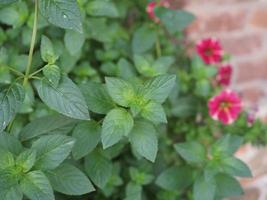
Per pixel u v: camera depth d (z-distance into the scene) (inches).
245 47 36.5
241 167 24.5
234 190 25.2
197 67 31.2
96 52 29.4
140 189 25.7
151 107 21.1
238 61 36.7
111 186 26.0
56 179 20.6
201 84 31.1
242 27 35.8
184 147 24.6
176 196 27.8
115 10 26.2
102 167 22.9
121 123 20.6
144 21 31.5
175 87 29.5
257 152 34.9
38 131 21.5
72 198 24.6
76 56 27.0
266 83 37.5
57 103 20.0
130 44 30.4
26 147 21.4
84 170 23.3
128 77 26.0
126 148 27.3
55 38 26.8
